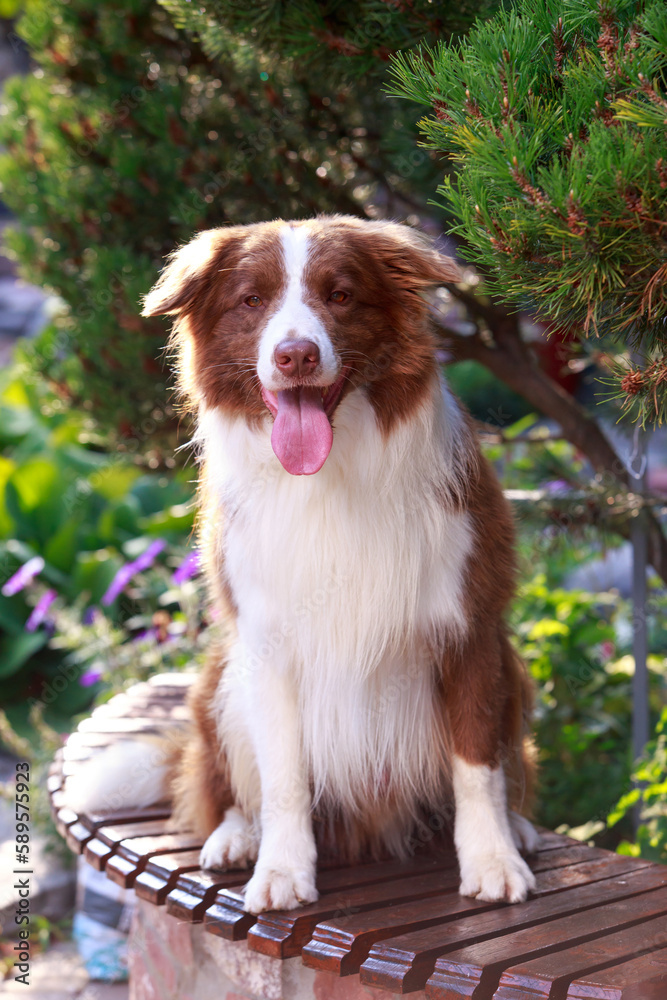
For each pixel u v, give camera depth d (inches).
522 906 91.4
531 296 80.7
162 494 288.7
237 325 94.3
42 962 158.2
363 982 81.7
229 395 95.9
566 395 161.0
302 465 86.7
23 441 313.0
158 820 120.3
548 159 76.6
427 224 159.8
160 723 147.9
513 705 107.5
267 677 98.4
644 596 149.3
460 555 95.5
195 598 211.6
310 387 88.9
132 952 123.9
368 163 150.2
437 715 102.9
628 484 156.2
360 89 136.4
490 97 74.4
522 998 73.8
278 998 96.7
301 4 110.9
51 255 168.7
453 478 95.5
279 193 146.6
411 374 93.3
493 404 352.8
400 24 105.7
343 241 93.3
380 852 109.1
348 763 101.7
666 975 75.4
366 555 93.4
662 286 73.2
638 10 73.0
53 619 234.5
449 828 111.5
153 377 160.9
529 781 115.8
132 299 148.3
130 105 153.2
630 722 172.6
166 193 151.6
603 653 186.4
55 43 159.6
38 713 205.5
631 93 71.6
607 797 156.0
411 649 97.7
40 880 174.1
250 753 106.3
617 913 89.6
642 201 67.6
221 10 113.5
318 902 93.4
